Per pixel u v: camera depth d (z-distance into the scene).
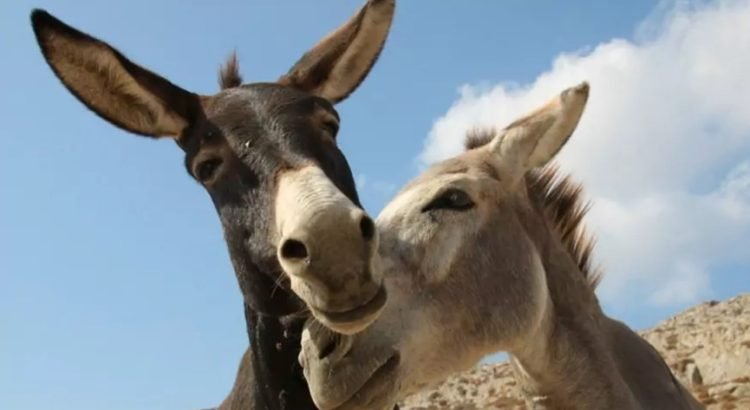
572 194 2.53
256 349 2.51
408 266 2.25
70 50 2.44
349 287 1.98
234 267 2.40
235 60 2.72
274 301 2.38
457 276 2.27
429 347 2.24
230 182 2.33
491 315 2.28
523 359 2.34
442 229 2.28
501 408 5.84
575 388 2.33
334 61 2.66
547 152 2.38
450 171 2.37
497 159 2.39
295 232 1.97
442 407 6.24
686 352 6.38
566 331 2.35
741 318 6.96
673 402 2.37
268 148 2.31
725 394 5.21
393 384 2.17
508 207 2.35
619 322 2.47
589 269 2.55
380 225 2.30
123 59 2.46
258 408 2.54
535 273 2.32
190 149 2.43
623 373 2.38
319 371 2.11
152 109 2.48
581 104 2.35
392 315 2.20
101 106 2.49
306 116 2.38
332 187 2.07
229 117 2.38
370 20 2.65
